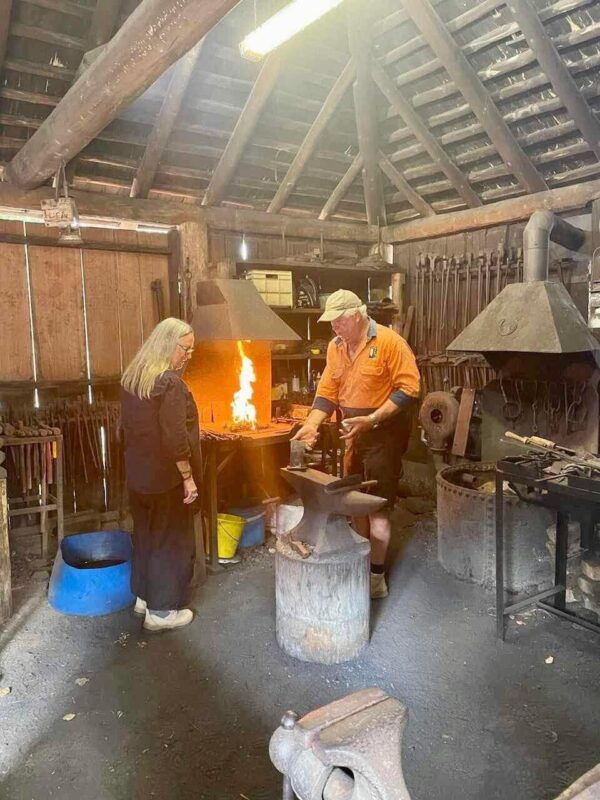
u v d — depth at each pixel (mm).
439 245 5625
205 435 3758
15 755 2246
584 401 3908
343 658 2824
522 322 3748
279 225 5375
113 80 2588
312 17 2652
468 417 5004
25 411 4266
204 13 2055
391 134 4949
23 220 4344
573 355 3902
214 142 4551
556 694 2566
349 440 3525
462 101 4375
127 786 2104
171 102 3951
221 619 3242
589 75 3750
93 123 3049
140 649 2953
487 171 4844
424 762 2188
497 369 4297
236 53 3889
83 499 4590
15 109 3770
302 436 3451
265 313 4176
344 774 1041
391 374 3340
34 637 3062
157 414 2910
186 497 3020
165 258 4973
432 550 4168
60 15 3318
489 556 3555
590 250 4469
